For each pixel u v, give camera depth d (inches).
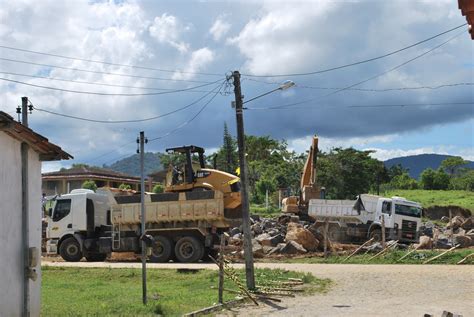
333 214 1712.6
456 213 2677.2
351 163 3395.7
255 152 3747.5
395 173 4746.6
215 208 1206.9
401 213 1619.1
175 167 1309.1
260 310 674.2
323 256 1304.1
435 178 4133.9
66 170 3088.1
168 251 1239.5
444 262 1128.2
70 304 706.8
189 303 712.4
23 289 536.1
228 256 1230.3
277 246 1391.5
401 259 1171.9
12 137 528.4
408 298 738.8
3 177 516.1
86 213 1312.7
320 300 735.7
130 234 1285.7
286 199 1918.1
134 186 3142.2
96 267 1088.2
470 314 622.5
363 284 852.6
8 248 519.5
